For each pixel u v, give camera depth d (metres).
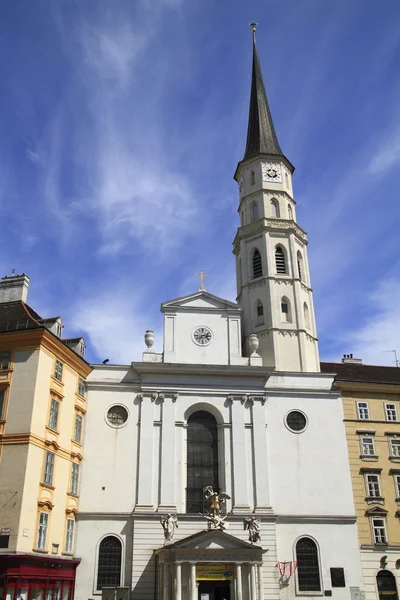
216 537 39.56
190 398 47.06
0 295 45.38
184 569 38.84
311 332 54.56
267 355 51.78
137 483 43.91
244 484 44.56
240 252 58.38
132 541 42.09
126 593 37.91
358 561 43.38
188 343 49.19
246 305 55.06
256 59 71.25
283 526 43.88
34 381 37.59
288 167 63.00
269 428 47.03
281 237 57.09
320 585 42.41
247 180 61.44
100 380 46.84
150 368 46.94
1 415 37.00
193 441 46.84
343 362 59.84
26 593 33.88
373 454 47.38
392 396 49.88
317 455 46.53
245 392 47.62
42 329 38.31
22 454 35.66
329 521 44.38
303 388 48.62
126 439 45.41
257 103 66.81
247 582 39.22
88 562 41.41
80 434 44.75
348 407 48.69
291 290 54.59
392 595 43.19
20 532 33.84
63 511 40.19
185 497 44.66
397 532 44.94
